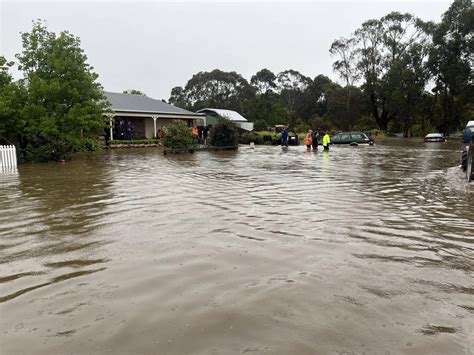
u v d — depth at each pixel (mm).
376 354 2246
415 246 4426
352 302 2953
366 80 56969
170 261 3930
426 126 56344
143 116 31734
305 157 18688
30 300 3064
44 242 4691
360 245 4453
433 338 2430
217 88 78875
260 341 2404
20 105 17391
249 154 21000
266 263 3840
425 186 9156
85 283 3393
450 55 48781
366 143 29844
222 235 4891
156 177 11031
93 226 5426
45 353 2307
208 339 2439
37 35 18484
